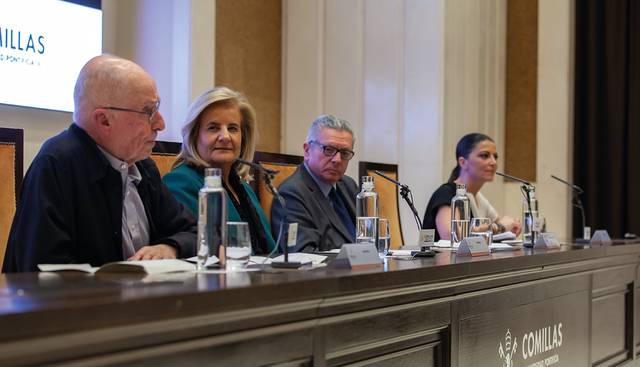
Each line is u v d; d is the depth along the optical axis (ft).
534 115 17.69
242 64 15.61
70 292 3.69
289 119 16.79
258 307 4.08
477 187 12.30
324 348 4.76
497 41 17.57
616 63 17.56
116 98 6.22
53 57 11.73
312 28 16.62
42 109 11.62
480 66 16.90
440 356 6.18
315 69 16.61
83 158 6.15
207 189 5.10
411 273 5.47
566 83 17.42
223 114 8.01
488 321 6.86
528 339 7.65
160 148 8.68
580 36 17.71
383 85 16.26
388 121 16.21
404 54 16.14
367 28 16.42
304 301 4.44
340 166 9.30
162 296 3.54
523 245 9.62
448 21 15.87
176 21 13.25
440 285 5.92
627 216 17.57
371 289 5.02
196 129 8.03
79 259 6.10
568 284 8.65
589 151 17.61
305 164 9.44
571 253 8.46
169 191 7.23
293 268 5.39
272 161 10.45
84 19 12.16
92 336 3.27
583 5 17.69
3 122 11.33
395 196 12.41
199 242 5.08
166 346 3.64
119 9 13.56
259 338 4.24
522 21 17.83
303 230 8.62
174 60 13.28
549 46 17.54
